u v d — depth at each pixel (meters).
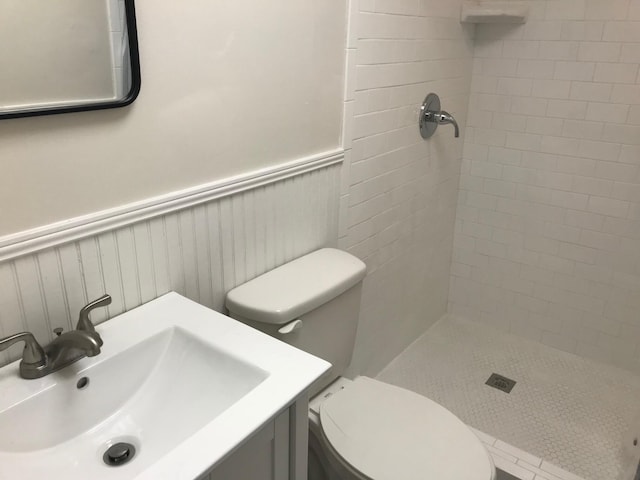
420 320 2.57
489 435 1.99
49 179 0.99
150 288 1.22
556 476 1.80
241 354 1.05
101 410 1.05
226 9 1.20
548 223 2.40
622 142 2.15
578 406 2.18
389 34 1.75
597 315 2.40
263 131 1.38
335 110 1.61
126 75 1.05
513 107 2.34
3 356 1.01
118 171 1.09
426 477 1.29
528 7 2.19
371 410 1.50
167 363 1.14
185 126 1.19
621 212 2.23
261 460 0.96
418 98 2.02
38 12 0.91
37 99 0.94
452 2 2.06
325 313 1.48
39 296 1.02
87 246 1.07
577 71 2.17
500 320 2.66
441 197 2.41
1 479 0.88
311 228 1.64
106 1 0.99
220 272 1.37
